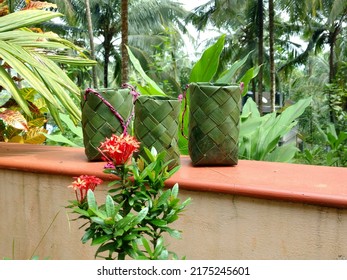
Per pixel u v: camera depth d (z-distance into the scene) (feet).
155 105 2.85
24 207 3.19
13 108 4.74
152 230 1.99
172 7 31.68
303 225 2.38
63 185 3.02
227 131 3.03
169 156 2.89
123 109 3.26
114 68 35.19
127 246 1.83
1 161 3.26
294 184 2.56
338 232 2.30
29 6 4.73
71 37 27.73
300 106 4.47
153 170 2.13
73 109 3.59
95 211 1.82
